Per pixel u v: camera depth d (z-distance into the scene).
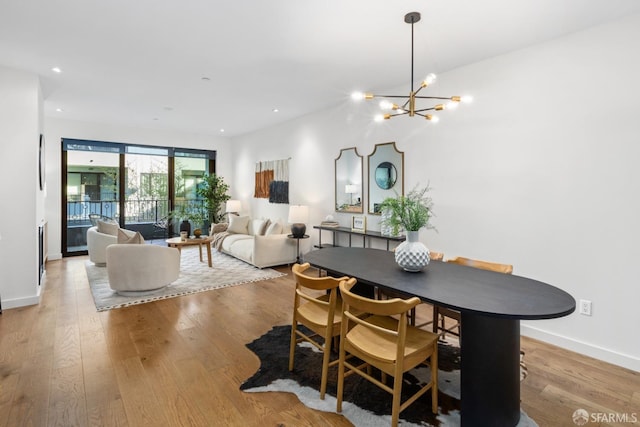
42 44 2.99
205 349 2.64
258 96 4.59
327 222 5.04
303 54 3.18
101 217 6.67
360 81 3.96
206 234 8.05
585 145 2.64
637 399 2.06
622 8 2.34
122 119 6.14
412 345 1.83
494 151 3.20
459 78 3.47
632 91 2.42
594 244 2.62
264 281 4.66
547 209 2.87
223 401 1.99
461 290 1.85
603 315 2.58
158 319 3.26
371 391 2.11
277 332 2.99
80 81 3.96
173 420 1.82
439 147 3.68
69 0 2.31
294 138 6.04
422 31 2.70
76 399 1.98
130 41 2.93
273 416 1.87
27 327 3.03
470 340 1.74
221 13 2.47
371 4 2.33
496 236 3.21
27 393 2.03
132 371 2.30
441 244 3.67
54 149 6.02
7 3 2.34
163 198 7.43
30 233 3.63
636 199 2.42
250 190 7.52
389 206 2.34
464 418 1.77
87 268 5.31
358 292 2.70
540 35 2.75
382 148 4.35
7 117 3.50
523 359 2.58
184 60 3.35
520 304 1.62
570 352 2.71
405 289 1.87
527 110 2.97
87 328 3.02
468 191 3.42
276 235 5.48
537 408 1.96
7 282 3.52
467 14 2.45
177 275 4.31
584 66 2.64
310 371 2.34
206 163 8.00
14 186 3.54
